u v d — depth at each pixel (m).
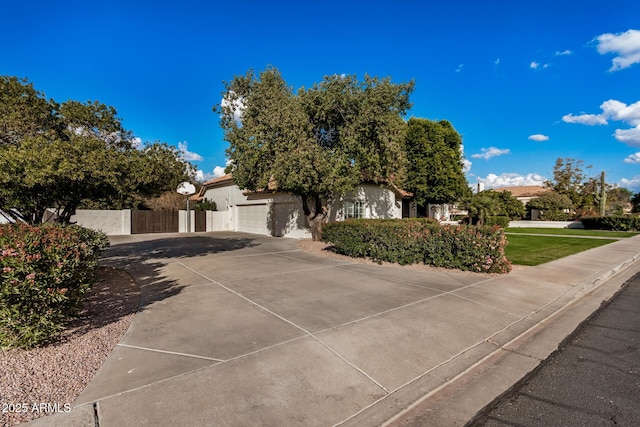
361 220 11.12
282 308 5.49
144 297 6.14
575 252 12.43
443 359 3.80
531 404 3.01
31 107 7.68
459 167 22.89
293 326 4.68
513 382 3.39
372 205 17.94
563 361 3.85
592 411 2.90
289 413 2.77
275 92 11.84
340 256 10.90
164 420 2.64
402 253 9.23
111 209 21.44
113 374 3.33
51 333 3.90
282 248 13.37
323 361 3.66
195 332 4.45
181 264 9.66
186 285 7.08
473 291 6.62
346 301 5.89
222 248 13.44
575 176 39.91
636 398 3.09
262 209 20.50
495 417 2.83
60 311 4.02
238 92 12.39
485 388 3.28
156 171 8.02
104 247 8.09
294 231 17.52
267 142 11.09
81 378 3.24
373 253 9.77
